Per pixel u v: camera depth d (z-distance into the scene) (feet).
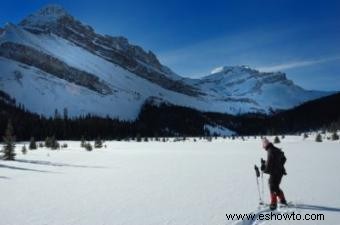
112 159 110.52
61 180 61.11
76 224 32.89
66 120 495.41
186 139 426.92
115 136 515.91
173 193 48.01
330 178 59.52
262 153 136.26
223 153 138.00
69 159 111.34
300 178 59.77
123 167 84.17
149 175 67.82
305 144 207.10
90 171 75.46
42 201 42.93
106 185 55.31
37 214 36.50
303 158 103.40
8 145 108.37
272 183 38.09
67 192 49.08
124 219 34.50
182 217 34.88
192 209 38.27
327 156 111.14
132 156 124.77
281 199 38.19
